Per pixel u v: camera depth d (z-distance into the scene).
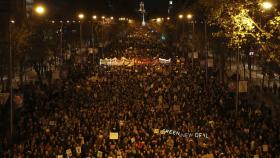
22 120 34.88
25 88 48.00
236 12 28.41
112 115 36.38
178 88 49.00
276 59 27.17
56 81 53.19
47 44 67.50
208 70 61.06
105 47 106.50
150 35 165.38
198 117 35.97
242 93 47.28
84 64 72.31
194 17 74.12
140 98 44.09
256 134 31.22
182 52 87.19
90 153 27.16
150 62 74.50
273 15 29.31
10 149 28.81
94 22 102.25
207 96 44.97
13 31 50.06
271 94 53.38
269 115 38.12
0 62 51.12
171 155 26.53
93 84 52.09
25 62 60.22
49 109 39.66
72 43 89.12
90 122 33.94
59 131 31.94
